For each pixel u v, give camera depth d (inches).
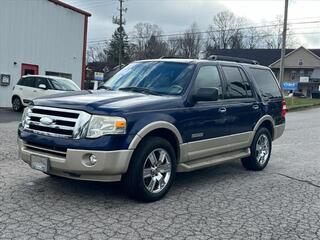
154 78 260.7
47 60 936.3
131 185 216.2
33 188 238.4
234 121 282.7
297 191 264.8
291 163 360.2
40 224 185.0
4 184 244.1
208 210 217.6
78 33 1003.9
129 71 278.8
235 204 230.5
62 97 227.6
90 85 1304.1
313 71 2805.1
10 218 190.4
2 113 727.1
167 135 237.1
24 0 874.1
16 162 303.0
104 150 201.5
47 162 209.6
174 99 238.4
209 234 184.4
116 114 205.9
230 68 295.3
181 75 256.2
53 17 938.7
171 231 185.5
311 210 226.4
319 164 358.3
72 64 997.8
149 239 175.0
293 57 2849.4
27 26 887.1
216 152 269.9
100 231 180.7
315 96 2114.9
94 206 212.8
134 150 214.2
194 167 252.1
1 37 840.9
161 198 232.7
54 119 211.2
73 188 241.6
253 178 296.0
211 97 244.2
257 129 311.1
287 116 967.6
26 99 746.2
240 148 295.6
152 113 221.5
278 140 509.4
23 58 886.4
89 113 205.6
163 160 229.5
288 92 2171.5
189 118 243.0
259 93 318.0
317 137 550.9
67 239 170.2
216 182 279.3
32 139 215.0
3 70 851.4
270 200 241.9
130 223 192.2
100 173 204.8
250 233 188.2
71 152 202.2
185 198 237.0
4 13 840.9
